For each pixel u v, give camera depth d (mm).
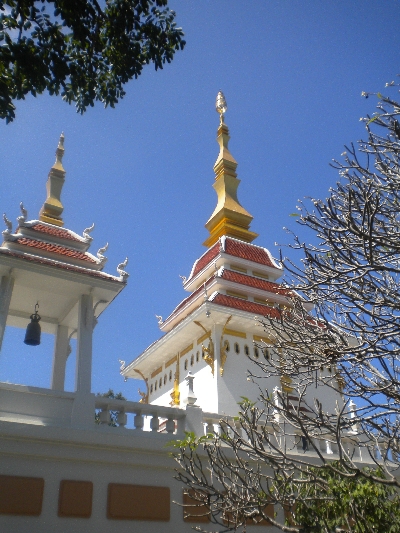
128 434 12859
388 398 9688
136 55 10398
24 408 12430
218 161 29609
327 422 9727
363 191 8500
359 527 9555
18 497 11133
